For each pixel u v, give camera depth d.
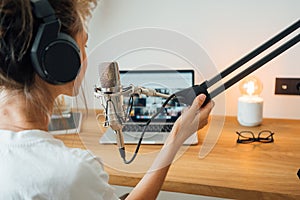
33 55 0.55
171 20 1.39
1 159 0.55
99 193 0.58
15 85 0.58
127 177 0.92
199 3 1.34
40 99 0.61
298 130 1.27
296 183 0.92
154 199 0.75
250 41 1.34
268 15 1.30
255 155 1.08
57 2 0.58
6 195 0.53
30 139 0.58
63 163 0.56
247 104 1.29
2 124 0.61
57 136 1.04
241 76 0.90
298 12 1.27
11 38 0.54
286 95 1.38
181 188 0.94
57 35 0.57
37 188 0.53
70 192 0.54
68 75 0.60
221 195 0.92
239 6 1.31
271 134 1.22
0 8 0.52
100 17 1.44
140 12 1.41
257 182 0.93
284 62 1.34
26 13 0.53
